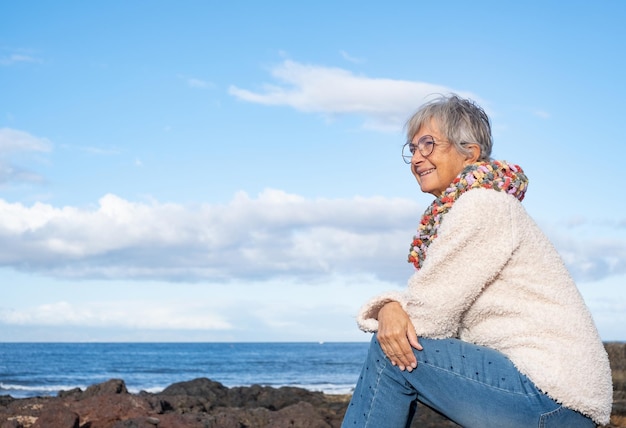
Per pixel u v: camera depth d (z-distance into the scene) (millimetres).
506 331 2695
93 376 44812
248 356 85000
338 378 43125
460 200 2734
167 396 8469
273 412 7000
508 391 2637
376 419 2826
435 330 2709
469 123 3008
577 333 2654
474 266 2650
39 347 127375
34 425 5699
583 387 2600
